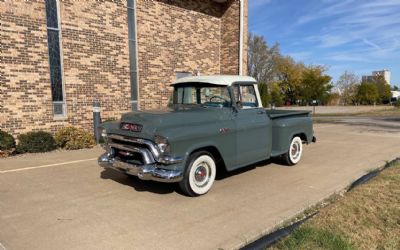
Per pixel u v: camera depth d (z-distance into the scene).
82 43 9.75
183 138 4.53
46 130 9.06
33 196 4.84
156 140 4.45
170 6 12.48
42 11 8.74
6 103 8.24
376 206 4.40
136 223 3.88
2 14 8.02
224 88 5.52
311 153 8.65
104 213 4.19
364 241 3.43
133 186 5.39
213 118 5.14
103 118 10.47
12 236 3.52
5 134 7.89
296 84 51.88
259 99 6.16
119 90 10.88
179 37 12.96
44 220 3.95
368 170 6.66
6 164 6.96
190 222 3.92
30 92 8.66
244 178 5.99
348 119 22.20
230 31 14.50
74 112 9.73
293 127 6.79
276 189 5.31
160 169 4.52
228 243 3.38
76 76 9.70
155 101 12.23
